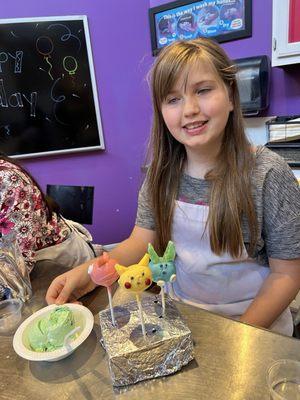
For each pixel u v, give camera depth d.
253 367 0.45
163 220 0.87
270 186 0.75
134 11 2.12
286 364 0.44
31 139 2.16
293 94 1.73
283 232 0.75
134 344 0.46
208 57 0.69
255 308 0.72
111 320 0.52
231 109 0.77
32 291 0.72
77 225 1.15
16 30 1.97
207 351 0.49
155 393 0.44
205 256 0.83
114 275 0.50
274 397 0.40
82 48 2.08
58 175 2.28
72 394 0.45
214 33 1.90
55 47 2.04
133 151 2.36
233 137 0.78
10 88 2.05
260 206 0.75
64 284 0.67
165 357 0.46
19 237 0.82
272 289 0.75
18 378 0.48
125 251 0.87
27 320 0.57
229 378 0.44
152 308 0.54
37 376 0.48
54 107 2.14
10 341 0.56
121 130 2.30
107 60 2.15
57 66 2.08
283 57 1.53
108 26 2.09
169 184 0.86
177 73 0.69
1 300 0.70
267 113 1.84
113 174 2.37
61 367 0.49
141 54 2.20
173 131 0.76
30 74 2.06
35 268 0.82
